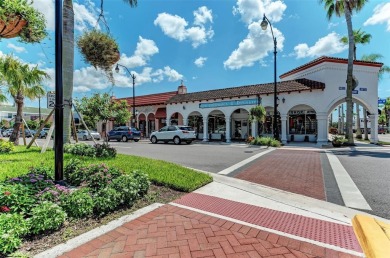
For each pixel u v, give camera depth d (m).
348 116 17.50
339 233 3.52
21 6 5.05
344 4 17.59
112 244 3.12
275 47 18.09
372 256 2.66
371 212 4.47
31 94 13.43
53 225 3.30
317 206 4.75
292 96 20.11
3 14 4.84
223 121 27.12
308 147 16.97
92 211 3.93
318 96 19.25
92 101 10.76
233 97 23.05
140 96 35.91
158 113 31.50
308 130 21.62
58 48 4.88
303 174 7.67
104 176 5.19
